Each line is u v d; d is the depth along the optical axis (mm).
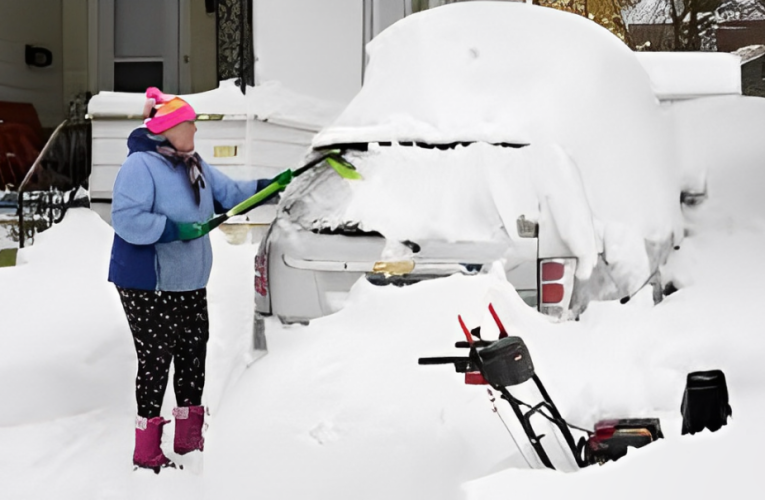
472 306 3383
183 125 4203
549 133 4094
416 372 3209
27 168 10320
